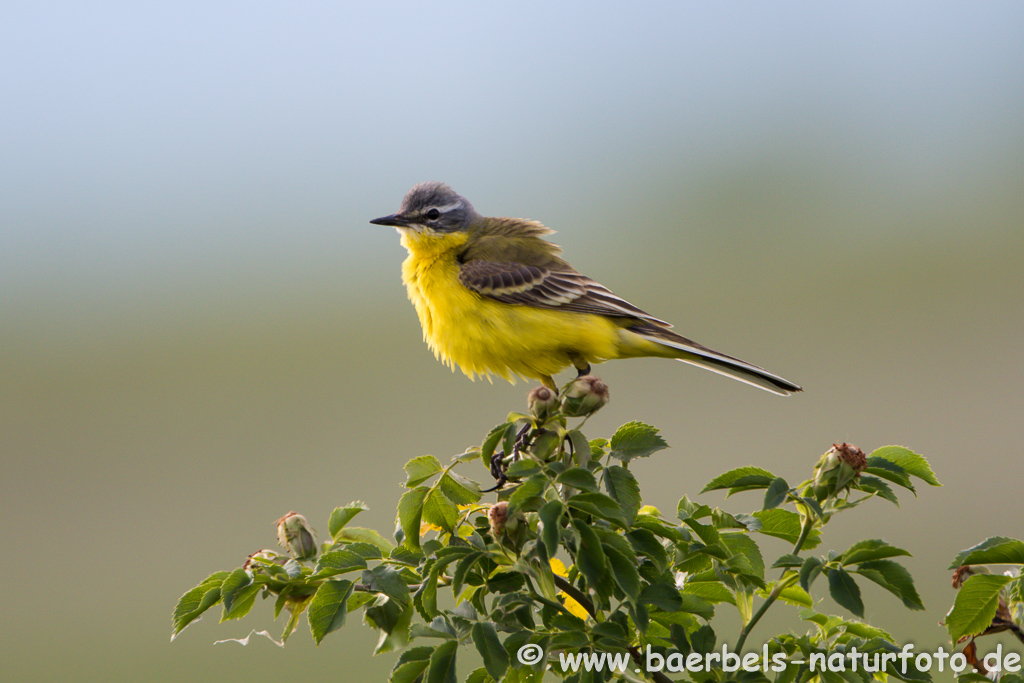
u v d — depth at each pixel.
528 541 6.82
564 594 7.76
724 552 6.89
